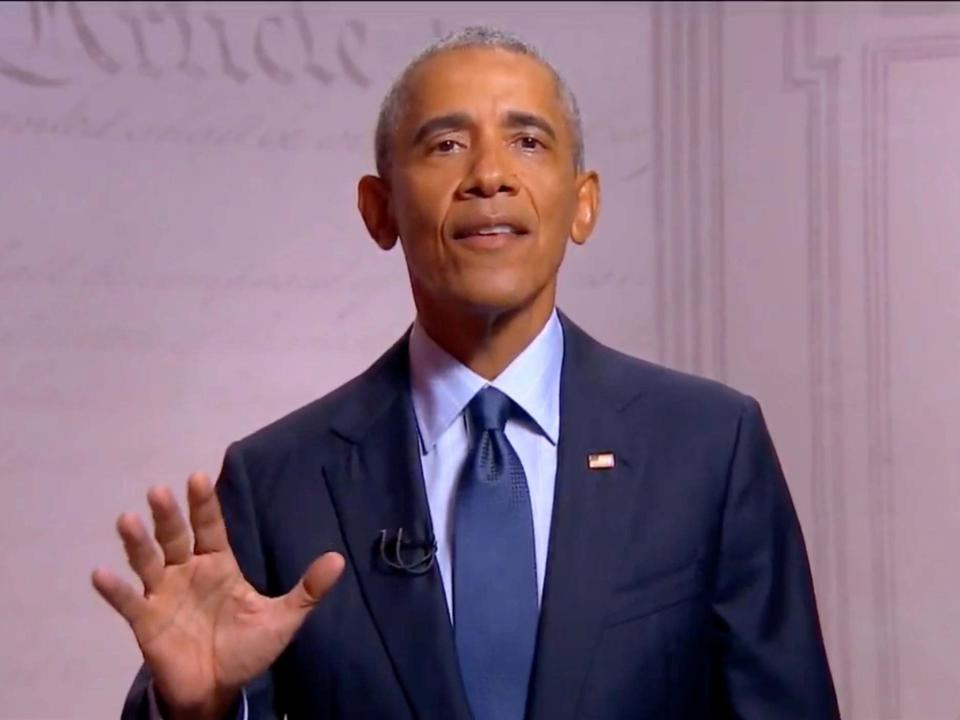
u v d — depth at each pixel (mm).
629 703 2303
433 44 2539
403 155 2434
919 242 3930
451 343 2500
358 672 2359
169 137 4016
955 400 3859
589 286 4324
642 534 2395
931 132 3912
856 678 4023
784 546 2500
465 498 2412
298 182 4125
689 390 2561
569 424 2471
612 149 4332
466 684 2316
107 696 3930
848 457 4055
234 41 4078
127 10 3979
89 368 3939
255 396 4078
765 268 4211
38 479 3887
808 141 4133
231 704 2240
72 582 3908
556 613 2314
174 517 2191
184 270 4031
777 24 4184
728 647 2424
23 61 3891
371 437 2527
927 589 3916
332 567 2193
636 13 4340
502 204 2340
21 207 3887
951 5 3924
